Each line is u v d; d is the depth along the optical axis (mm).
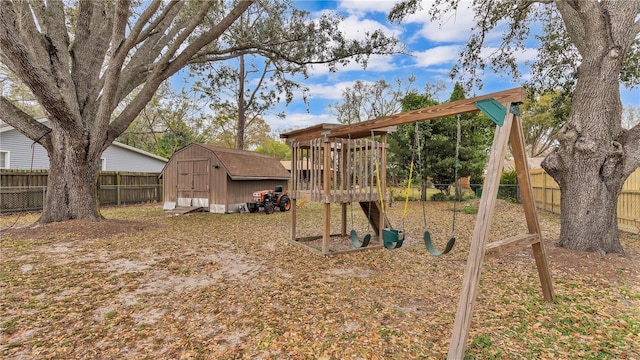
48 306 3453
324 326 2994
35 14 7832
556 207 10930
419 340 2732
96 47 8711
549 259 4801
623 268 4371
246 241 6953
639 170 7086
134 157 18078
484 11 7961
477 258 2393
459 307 2381
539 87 10000
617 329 2881
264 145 41875
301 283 4191
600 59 4922
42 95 6543
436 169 14656
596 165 4988
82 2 8141
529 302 3479
